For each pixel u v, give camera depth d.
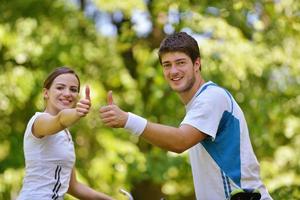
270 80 13.22
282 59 12.91
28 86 13.45
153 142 5.11
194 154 5.49
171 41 5.46
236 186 5.32
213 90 5.38
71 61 13.68
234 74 12.59
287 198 10.37
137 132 5.02
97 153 13.73
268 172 12.38
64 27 13.80
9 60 13.65
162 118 13.48
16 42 13.37
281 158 12.85
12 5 13.73
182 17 12.88
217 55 12.54
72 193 6.21
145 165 13.22
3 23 13.51
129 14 13.17
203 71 12.48
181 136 5.15
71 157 5.62
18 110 13.80
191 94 5.50
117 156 13.37
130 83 13.82
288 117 13.15
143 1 13.09
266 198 5.46
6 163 13.33
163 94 13.02
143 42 13.73
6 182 13.25
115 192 13.48
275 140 13.37
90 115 13.67
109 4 13.08
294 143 13.30
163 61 5.50
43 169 5.49
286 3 12.64
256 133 12.75
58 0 13.70
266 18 12.88
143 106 13.71
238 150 5.37
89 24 13.88
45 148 5.48
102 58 13.98
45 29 13.67
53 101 5.58
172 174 13.55
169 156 13.23
